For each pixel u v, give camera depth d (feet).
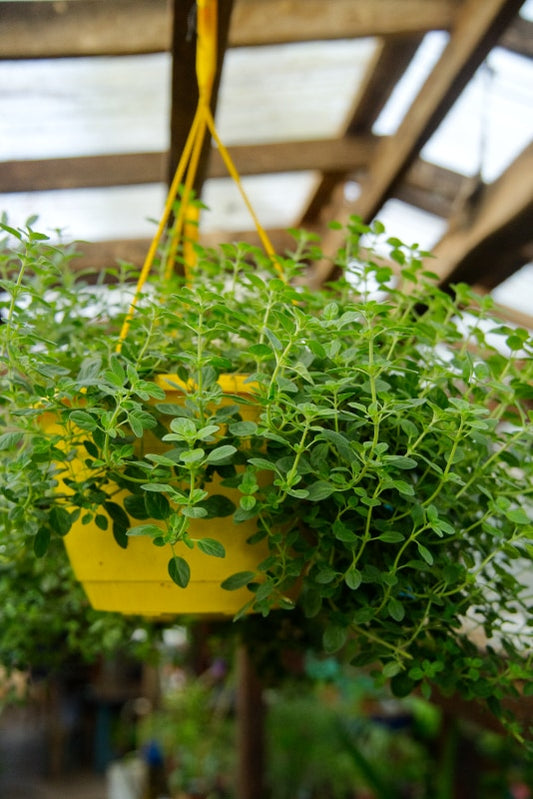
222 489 2.77
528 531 2.63
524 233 8.48
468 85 8.19
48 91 8.67
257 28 7.79
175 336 3.43
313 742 14.69
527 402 6.74
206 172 7.60
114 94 8.98
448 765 9.92
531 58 7.89
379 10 7.88
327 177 11.32
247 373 3.10
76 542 2.86
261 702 10.61
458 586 2.89
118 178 10.09
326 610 3.14
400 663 2.73
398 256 3.38
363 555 2.75
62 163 9.99
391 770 14.62
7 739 28.50
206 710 14.78
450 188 10.87
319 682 8.01
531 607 3.08
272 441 2.67
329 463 2.75
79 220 11.41
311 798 14.79
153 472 2.48
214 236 13.17
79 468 2.82
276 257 3.27
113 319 3.60
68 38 7.26
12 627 5.17
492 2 7.07
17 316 2.67
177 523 2.39
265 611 2.65
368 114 10.30
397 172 9.79
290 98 9.96
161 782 15.24
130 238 12.15
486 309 3.22
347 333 2.51
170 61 5.69
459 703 4.30
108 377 2.36
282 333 2.65
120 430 2.47
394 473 2.66
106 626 5.18
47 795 23.07
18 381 2.64
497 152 9.32
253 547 2.81
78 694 26.08
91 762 26.05
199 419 2.48
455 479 2.57
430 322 3.19
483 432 2.99
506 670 2.93
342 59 9.27
